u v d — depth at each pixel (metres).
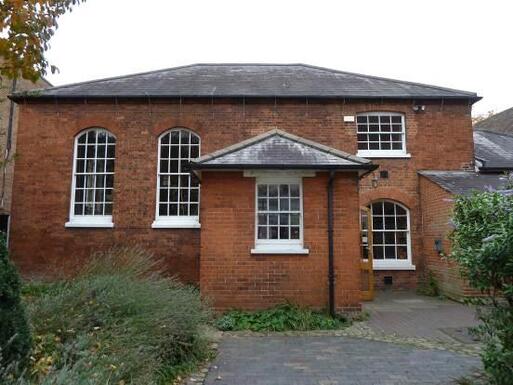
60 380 3.31
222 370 5.68
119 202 12.58
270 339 7.36
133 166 12.77
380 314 9.45
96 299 5.56
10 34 6.99
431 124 13.34
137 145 12.87
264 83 14.37
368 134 13.43
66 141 12.91
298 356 6.32
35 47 7.23
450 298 11.27
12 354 3.79
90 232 12.44
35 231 12.48
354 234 9.13
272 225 9.40
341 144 13.07
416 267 12.78
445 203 11.29
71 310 5.23
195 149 13.12
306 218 9.23
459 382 5.11
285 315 8.43
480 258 4.43
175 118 13.02
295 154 9.57
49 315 5.13
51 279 10.04
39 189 12.68
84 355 4.03
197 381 5.25
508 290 4.27
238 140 12.95
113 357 4.30
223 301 8.96
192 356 5.95
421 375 5.44
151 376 4.57
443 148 13.25
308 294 8.98
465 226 4.88
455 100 13.39
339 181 9.32
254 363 5.98
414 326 8.28
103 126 12.98
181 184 12.87
